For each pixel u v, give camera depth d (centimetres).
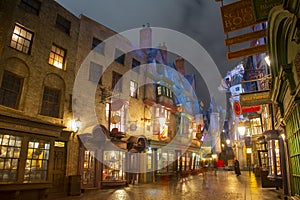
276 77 786
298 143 744
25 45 1250
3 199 986
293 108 723
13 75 1166
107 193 1334
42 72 1304
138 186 1716
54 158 1287
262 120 2292
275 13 591
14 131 1038
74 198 1172
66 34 1505
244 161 4472
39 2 1363
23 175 1052
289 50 660
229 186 1552
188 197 1103
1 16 1122
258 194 1145
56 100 1379
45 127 1173
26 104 1191
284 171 1070
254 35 829
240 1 741
